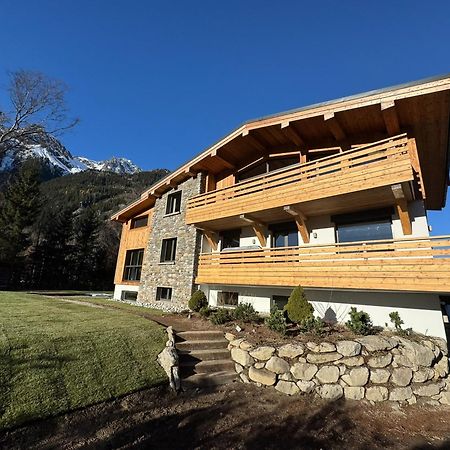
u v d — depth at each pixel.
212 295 14.95
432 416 6.25
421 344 7.77
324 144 12.45
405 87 8.96
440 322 8.70
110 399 5.52
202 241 15.93
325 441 5.00
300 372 7.04
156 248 18.41
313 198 10.43
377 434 5.38
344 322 10.27
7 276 31.52
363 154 9.62
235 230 15.41
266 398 6.59
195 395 6.44
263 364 7.45
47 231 39.72
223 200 14.01
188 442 4.69
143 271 18.84
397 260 8.66
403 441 5.19
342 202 10.52
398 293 9.55
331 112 10.40
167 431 4.98
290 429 5.34
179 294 15.48
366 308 10.02
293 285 10.77
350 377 6.93
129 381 6.10
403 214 9.51
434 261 8.05
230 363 7.92
